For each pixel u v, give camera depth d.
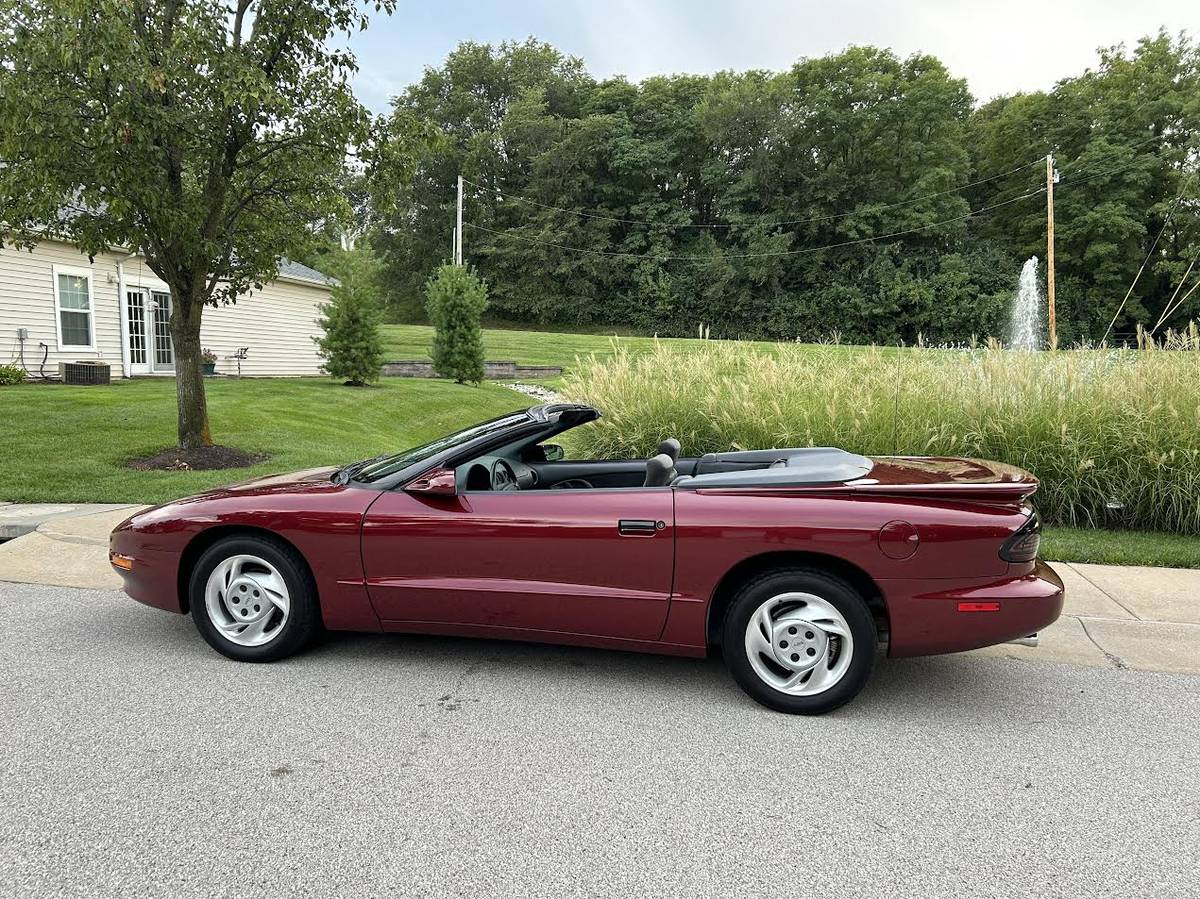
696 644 3.55
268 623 4.03
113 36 7.41
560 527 3.60
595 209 63.72
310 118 8.96
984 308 50.16
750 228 57.50
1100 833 2.57
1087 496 7.10
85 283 16.83
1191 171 47.97
